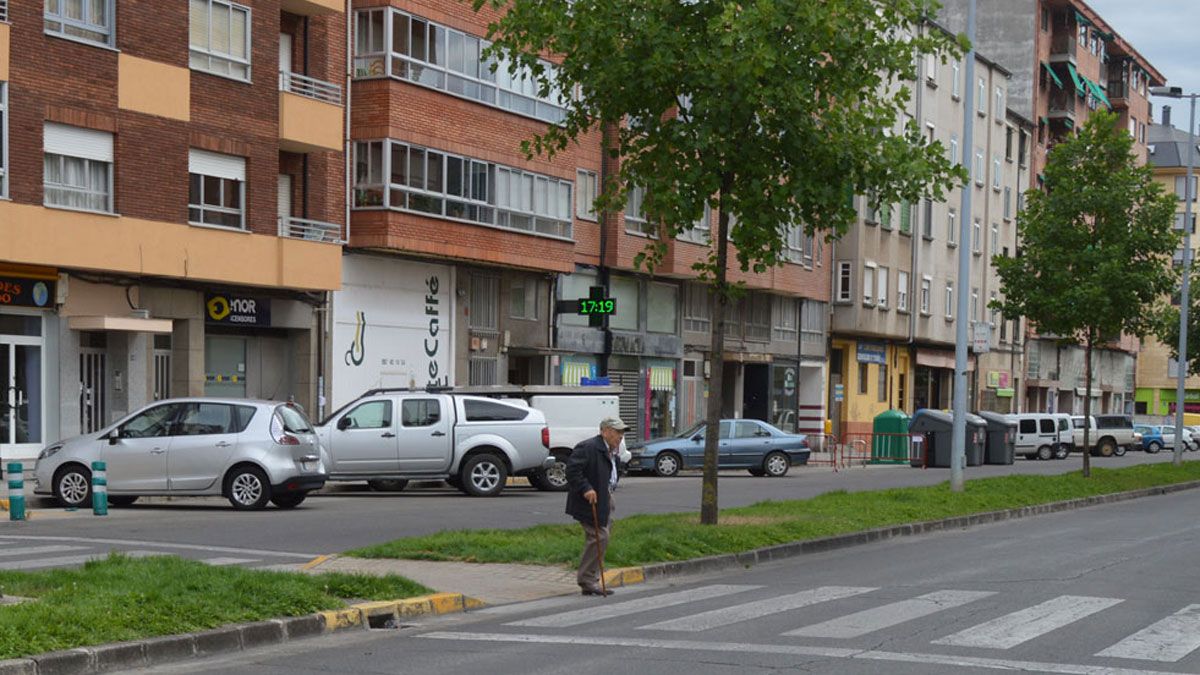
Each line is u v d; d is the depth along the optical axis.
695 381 47.19
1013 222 73.94
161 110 27.67
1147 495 32.28
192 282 29.06
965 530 21.52
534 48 17.47
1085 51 82.69
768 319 51.84
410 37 33.47
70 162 26.12
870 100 17.44
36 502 21.86
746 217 17.41
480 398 26.14
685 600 12.67
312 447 22.55
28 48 25.17
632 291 43.41
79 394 26.91
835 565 15.90
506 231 36.31
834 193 17.22
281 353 32.09
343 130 32.53
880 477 36.62
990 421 48.88
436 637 10.53
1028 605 12.13
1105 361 91.50
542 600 12.80
